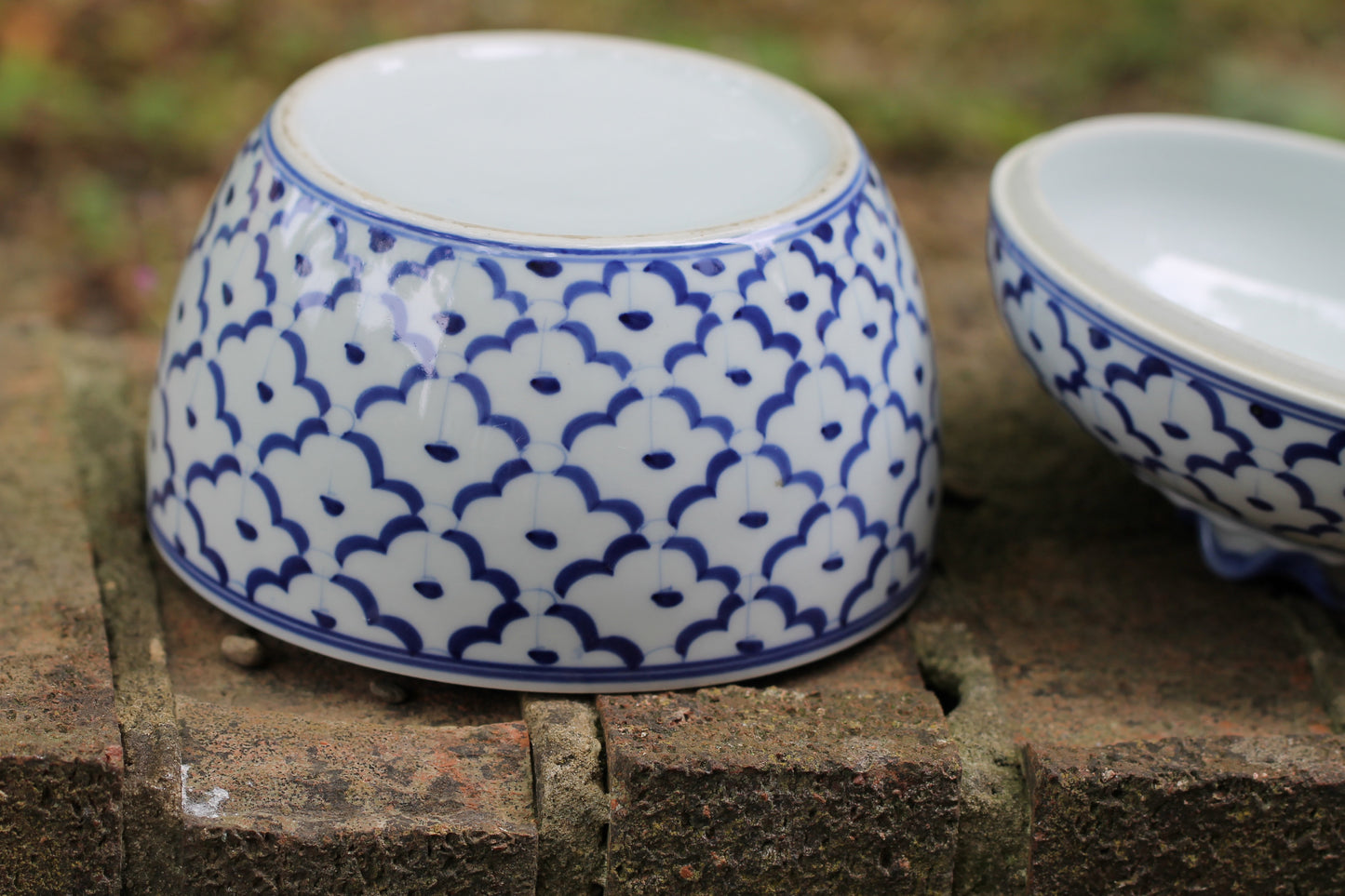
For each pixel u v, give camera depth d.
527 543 0.95
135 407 1.38
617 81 1.20
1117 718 1.10
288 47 2.41
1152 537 1.33
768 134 1.14
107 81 2.29
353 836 0.92
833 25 2.71
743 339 0.95
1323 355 1.23
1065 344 1.04
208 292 1.02
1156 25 2.72
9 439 1.27
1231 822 1.01
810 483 1.00
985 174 2.28
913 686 1.08
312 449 0.96
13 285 1.84
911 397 1.08
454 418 0.92
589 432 0.92
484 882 0.95
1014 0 2.78
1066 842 1.01
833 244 1.00
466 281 0.92
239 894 0.93
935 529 1.19
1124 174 1.28
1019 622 1.21
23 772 0.89
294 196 0.98
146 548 1.18
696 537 0.97
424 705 1.06
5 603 1.06
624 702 1.00
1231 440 0.96
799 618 1.04
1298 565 1.21
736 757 0.96
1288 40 2.81
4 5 2.34
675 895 0.98
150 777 0.93
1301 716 1.12
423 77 1.17
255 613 1.04
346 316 0.94
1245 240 1.29
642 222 0.98
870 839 0.99
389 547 0.96
